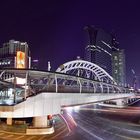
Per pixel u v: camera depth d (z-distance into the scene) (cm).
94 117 9719
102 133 5938
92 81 7931
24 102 4406
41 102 4697
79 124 7531
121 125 7531
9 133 5484
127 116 10312
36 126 5594
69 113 11169
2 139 4819
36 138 4991
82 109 13600
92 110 13112
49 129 5638
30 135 5306
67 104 5584
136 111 12850
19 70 4803
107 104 16312
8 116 4250
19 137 5056
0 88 6706
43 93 4759
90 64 14025
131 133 6034
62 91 5712
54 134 5544
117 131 6319
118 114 11156
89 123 7844
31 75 5525
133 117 9950
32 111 4512
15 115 4272
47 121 5866
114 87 13300
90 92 7400
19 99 5494
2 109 4275
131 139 5216
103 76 15800
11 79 6594
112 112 12150
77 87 6981
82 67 13762
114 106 15575
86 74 15012
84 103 6612
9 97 6719
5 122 6756
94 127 6969
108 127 7031
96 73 15225
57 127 6719
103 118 9450
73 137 5241
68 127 6800
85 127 6912
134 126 7350
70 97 5744
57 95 5191
